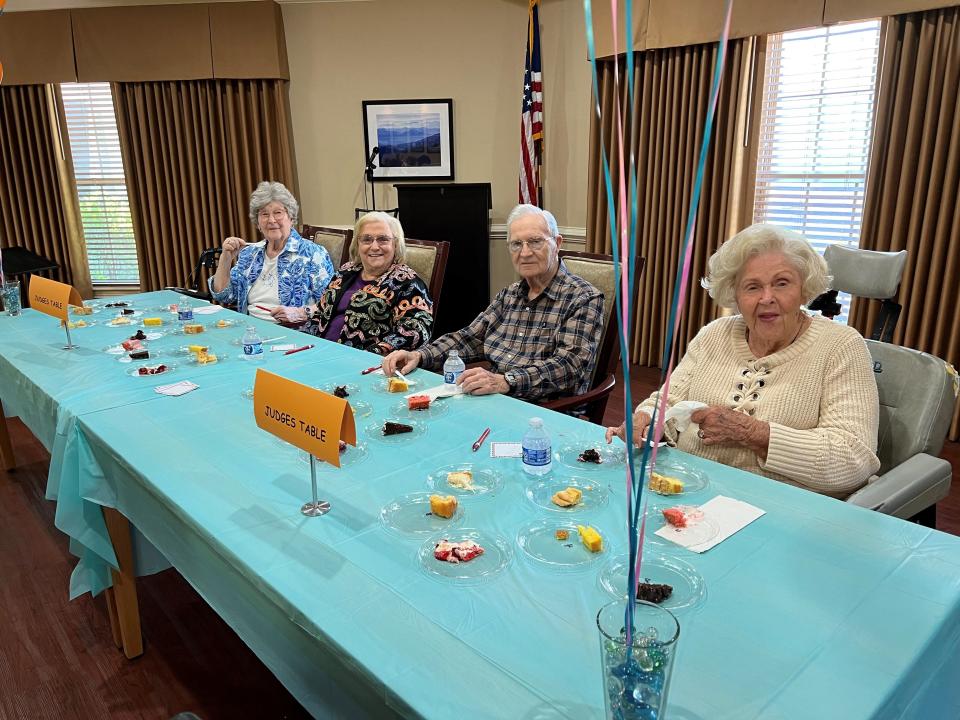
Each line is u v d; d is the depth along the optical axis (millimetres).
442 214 4582
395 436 1562
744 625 886
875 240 3428
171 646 1874
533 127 4645
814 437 1411
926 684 866
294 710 1648
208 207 5156
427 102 4953
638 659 676
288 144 5051
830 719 731
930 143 3148
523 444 1367
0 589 2125
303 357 2258
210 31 4770
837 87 3602
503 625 894
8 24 4770
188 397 1838
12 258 4715
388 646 855
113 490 1608
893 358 1591
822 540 1097
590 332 2137
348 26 4914
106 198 5324
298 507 1221
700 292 4207
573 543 1099
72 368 2121
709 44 3846
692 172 4051
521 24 4742
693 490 1276
